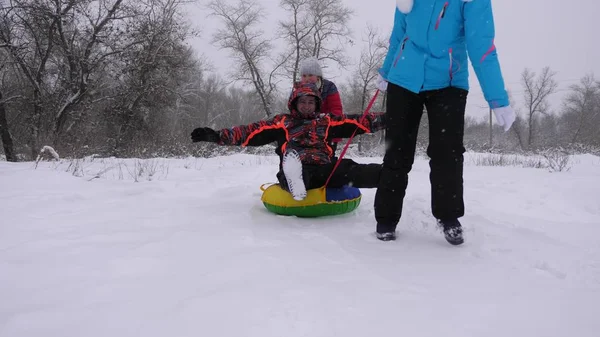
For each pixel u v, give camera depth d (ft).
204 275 6.61
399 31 9.92
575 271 7.45
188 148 52.47
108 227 9.70
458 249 8.62
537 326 5.25
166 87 64.18
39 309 5.45
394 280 6.70
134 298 5.79
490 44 8.38
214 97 146.41
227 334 4.84
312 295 5.90
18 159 49.29
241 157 40.65
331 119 11.77
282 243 8.54
